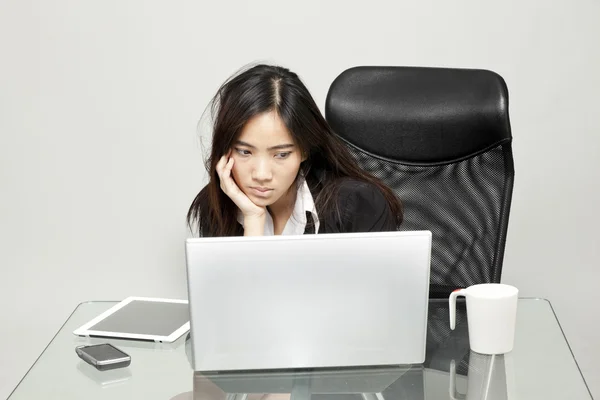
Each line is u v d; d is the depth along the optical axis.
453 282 2.08
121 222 3.09
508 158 2.09
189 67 2.97
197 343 1.44
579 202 2.96
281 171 1.73
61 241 3.11
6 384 2.86
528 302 1.78
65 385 1.41
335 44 2.93
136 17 2.94
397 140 2.13
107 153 3.04
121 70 2.98
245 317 1.42
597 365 2.92
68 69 2.99
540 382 1.39
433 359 1.50
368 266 1.41
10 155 3.06
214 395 1.36
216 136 1.75
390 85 2.15
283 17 2.92
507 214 2.06
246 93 1.69
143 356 1.53
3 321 3.09
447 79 2.13
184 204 3.05
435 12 2.88
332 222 1.90
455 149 2.11
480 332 1.50
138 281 3.12
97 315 1.74
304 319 1.43
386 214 1.92
